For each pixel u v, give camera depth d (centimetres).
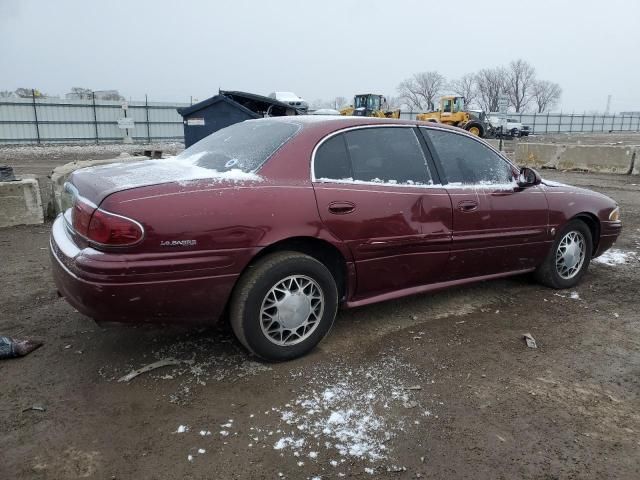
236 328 319
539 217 449
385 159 372
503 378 326
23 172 1552
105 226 274
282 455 249
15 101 3212
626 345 377
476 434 269
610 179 1380
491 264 430
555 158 1655
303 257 326
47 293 454
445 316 421
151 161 388
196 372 321
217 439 259
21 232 688
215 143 391
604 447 262
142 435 261
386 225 356
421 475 238
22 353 337
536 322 414
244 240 302
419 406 292
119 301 279
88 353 343
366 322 404
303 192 324
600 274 544
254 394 299
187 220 286
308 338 339
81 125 3447
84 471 235
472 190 406
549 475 240
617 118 6650
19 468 236
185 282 290
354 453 252
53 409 281
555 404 299
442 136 411
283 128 360
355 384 312
